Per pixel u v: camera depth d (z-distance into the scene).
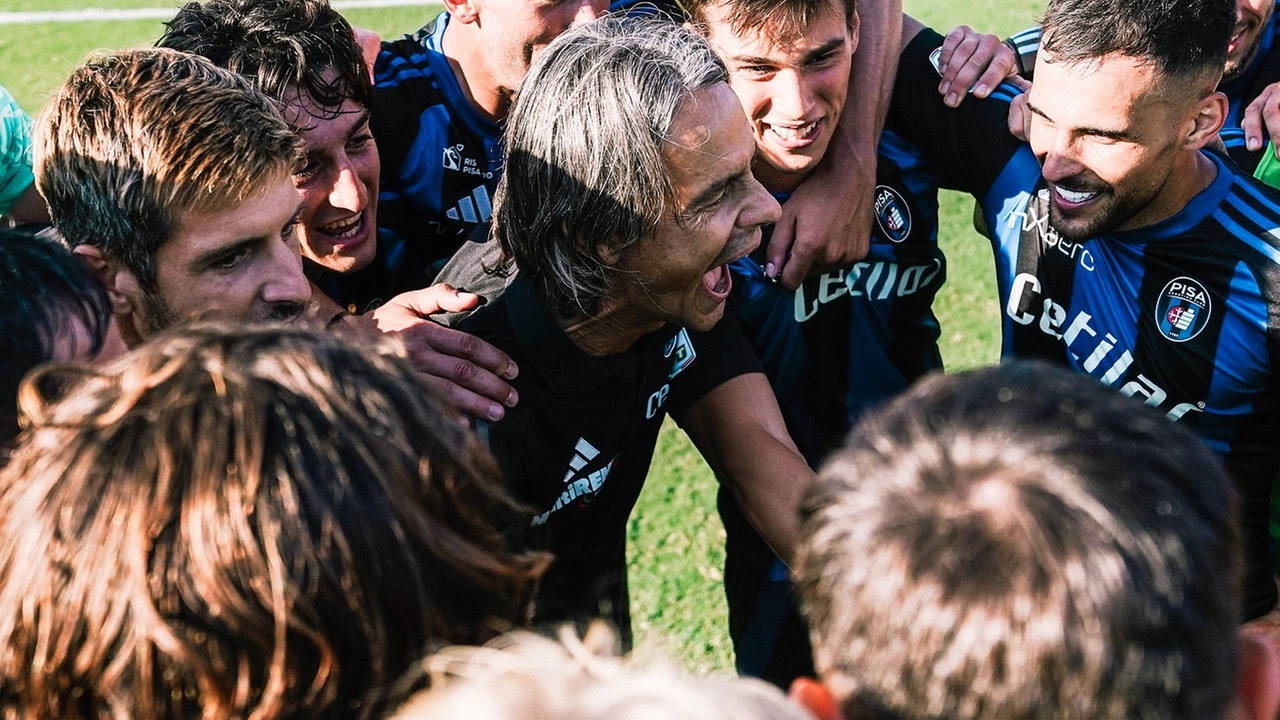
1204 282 2.22
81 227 1.71
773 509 2.18
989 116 2.50
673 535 3.89
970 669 0.85
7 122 2.85
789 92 2.27
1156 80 2.00
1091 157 2.13
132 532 0.99
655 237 1.79
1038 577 0.83
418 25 9.95
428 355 1.86
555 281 1.83
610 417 1.98
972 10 10.07
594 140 1.73
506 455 1.86
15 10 9.85
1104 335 2.39
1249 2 2.90
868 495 0.93
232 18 2.14
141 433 1.03
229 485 1.00
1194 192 2.21
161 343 1.12
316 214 2.27
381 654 1.05
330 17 2.19
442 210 2.74
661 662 0.86
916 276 2.77
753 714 0.74
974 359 5.00
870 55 2.51
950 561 0.86
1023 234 2.46
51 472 1.03
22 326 1.24
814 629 0.99
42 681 1.03
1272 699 0.99
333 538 1.01
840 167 2.52
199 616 0.99
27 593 1.02
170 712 1.03
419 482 1.08
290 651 1.02
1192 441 0.95
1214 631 0.88
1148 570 0.83
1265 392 2.27
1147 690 0.84
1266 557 2.45
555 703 0.75
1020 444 0.90
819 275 2.63
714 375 2.27
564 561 2.12
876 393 2.84
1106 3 2.00
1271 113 2.81
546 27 2.41
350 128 2.22
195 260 1.69
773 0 2.15
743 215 1.87
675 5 2.76
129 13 9.83
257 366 1.07
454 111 2.67
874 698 0.91
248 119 1.68
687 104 1.72
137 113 1.62
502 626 1.14
